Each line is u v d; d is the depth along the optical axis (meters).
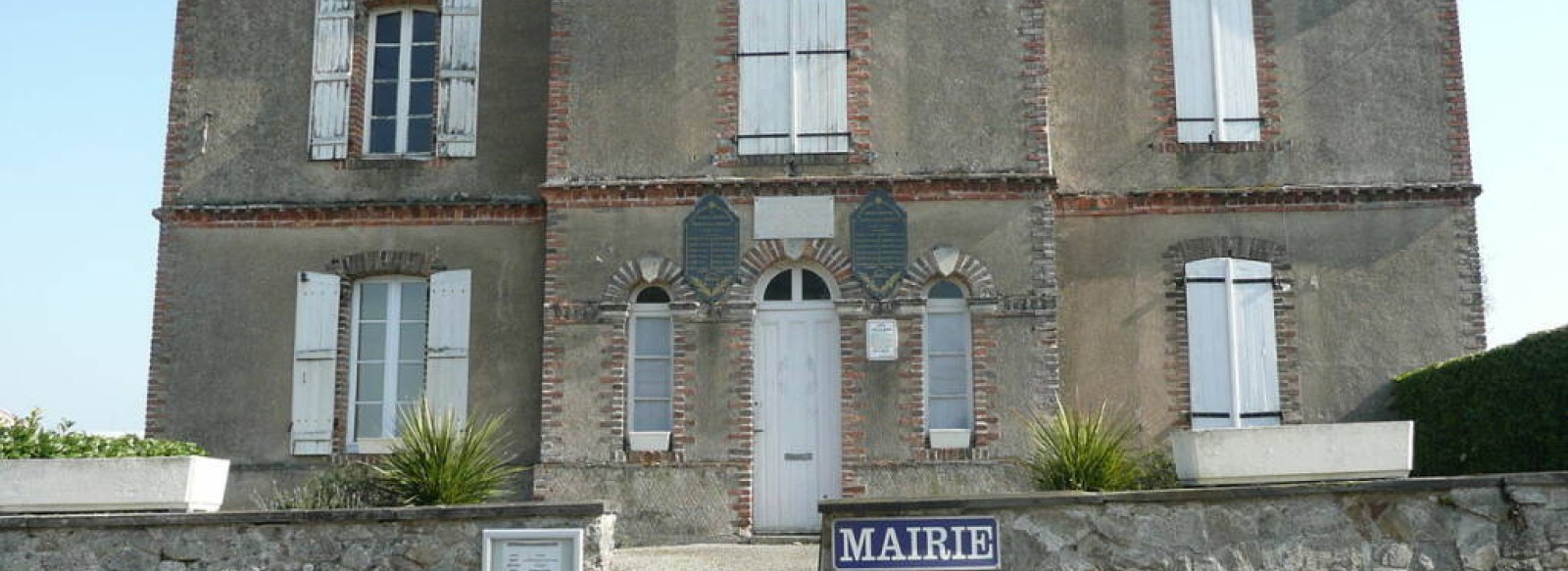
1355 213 15.03
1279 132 15.27
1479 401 12.54
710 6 14.88
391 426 15.13
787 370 14.30
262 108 15.65
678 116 14.71
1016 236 14.22
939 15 14.75
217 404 14.99
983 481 13.77
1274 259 14.96
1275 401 14.72
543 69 15.69
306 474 14.80
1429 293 14.84
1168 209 15.12
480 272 15.20
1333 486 9.01
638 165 14.62
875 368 14.06
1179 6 15.58
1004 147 14.45
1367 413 14.66
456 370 14.98
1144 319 14.93
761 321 14.40
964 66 14.62
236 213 15.31
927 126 14.52
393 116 15.93
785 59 14.75
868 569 8.93
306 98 15.66
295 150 15.55
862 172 14.47
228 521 9.48
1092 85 15.47
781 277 14.52
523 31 15.79
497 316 15.09
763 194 14.43
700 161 14.60
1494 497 8.95
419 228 15.32
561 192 14.55
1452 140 15.14
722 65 14.77
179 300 15.22
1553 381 11.35
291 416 14.94
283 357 15.08
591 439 14.14
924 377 14.11
